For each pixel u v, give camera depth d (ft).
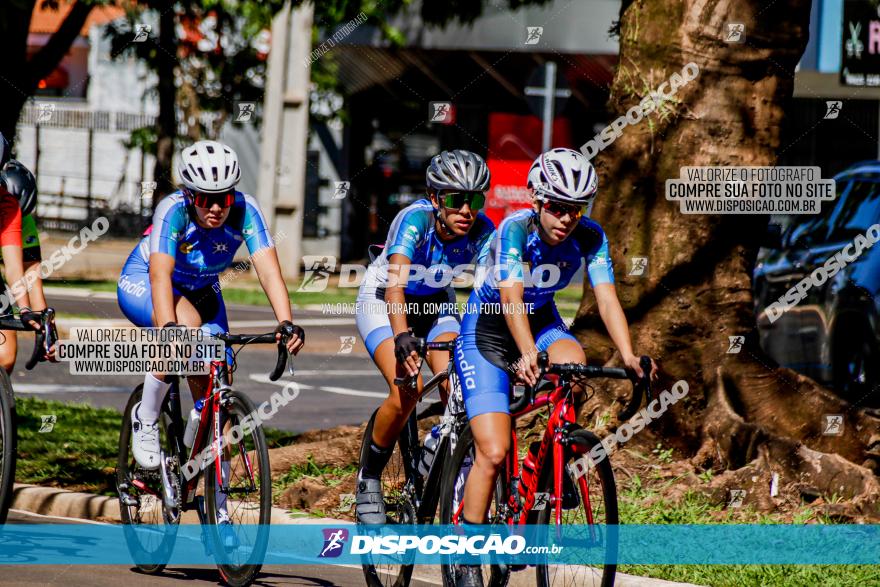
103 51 189.37
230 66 143.54
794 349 55.11
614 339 25.05
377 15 114.62
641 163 42.14
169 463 30.04
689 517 34.45
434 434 27.63
